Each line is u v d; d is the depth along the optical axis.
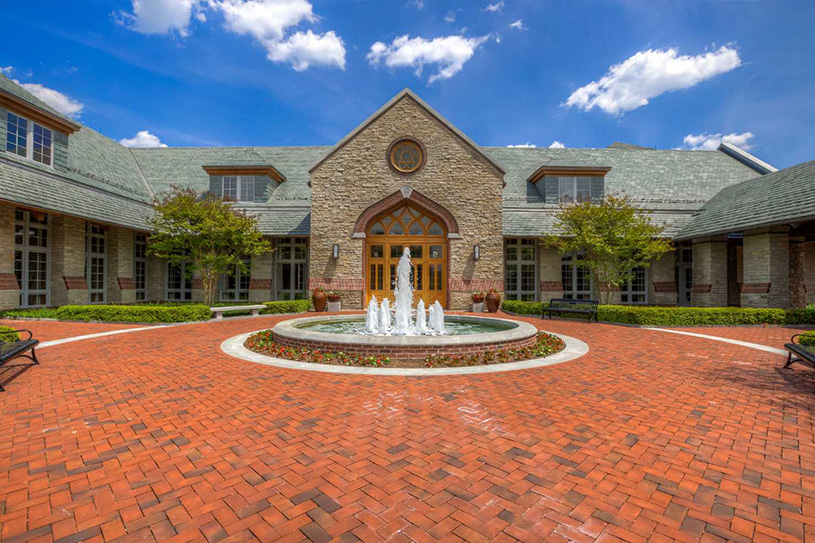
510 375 6.66
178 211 15.44
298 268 20.56
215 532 2.62
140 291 20.62
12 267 14.16
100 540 2.52
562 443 4.02
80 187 16.98
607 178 23.17
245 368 7.05
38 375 6.56
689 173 23.81
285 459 3.65
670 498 3.04
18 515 2.77
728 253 20.25
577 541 2.54
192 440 4.06
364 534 2.61
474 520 2.76
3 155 14.47
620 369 7.12
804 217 13.09
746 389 5.91
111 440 4.05
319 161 18.03
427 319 14.53
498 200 18.06
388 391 5.72
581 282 20.83
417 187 18.00
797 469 3.51
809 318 13.33
